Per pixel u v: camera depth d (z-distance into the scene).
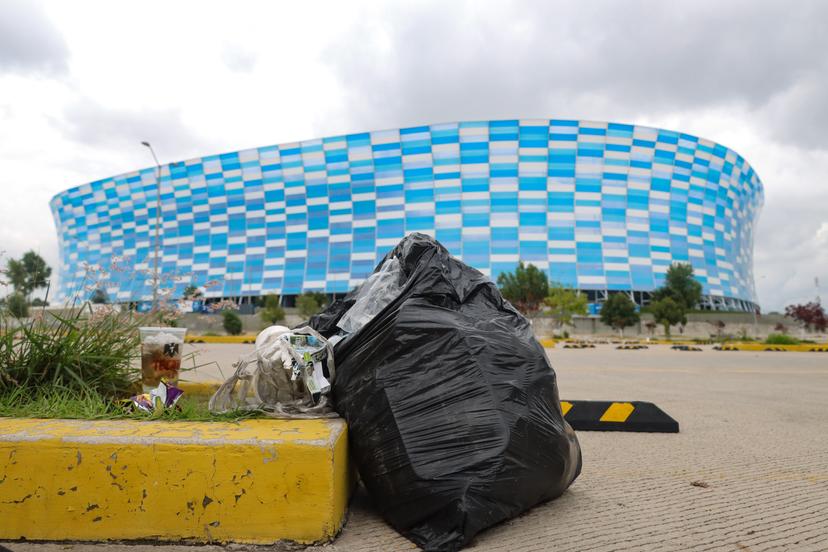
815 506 2.85
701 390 8.55
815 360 17.27
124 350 3.78
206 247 70.69
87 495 2.19
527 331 3.00
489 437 2.34
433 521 2.25
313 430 2.42
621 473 3.55
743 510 2.77
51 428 2.38
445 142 64.44
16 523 2.19
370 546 2.21
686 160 65.06
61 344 3.46
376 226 65.06
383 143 65.94
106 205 79.25
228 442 2.21
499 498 2.28
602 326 48.75
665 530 2.46
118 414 2.75
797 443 4.57
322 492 2.21
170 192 73.94
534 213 61.94
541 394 2.65
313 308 44.12
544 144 63.00
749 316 51.53
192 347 21.59
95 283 4.21
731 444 4.53
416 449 2.34
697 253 63.97
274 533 2.19
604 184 62.78
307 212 67.62
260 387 2.93
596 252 60.88
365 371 2.70
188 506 2.19
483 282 3.28
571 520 2.58
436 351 2.60
